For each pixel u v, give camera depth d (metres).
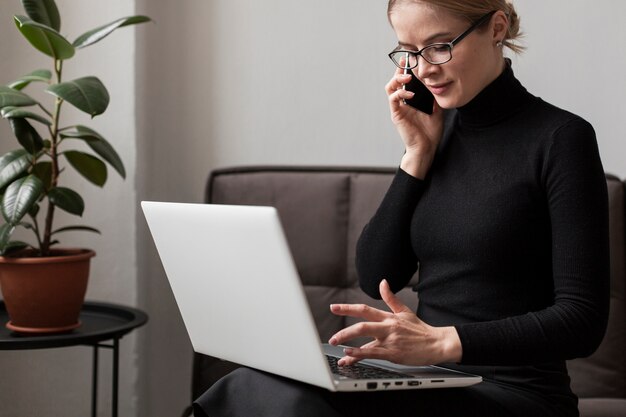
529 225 1.38
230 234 1.21
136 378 2.31
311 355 1.15
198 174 2.40
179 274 1.38
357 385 1.15
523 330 1.26
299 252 2.09
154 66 2.38
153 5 2.36
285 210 2.10
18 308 1.91
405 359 1.23
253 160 2.38
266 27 2.35
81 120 2.26
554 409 1.35
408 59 1.55
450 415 1.24
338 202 2.09
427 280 1.49
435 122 1.56
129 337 2.30
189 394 2.43
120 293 2.28
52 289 1.89
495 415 1.27
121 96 2.25
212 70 2.38
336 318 2.06
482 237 1.39
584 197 1.32
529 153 1.39
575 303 1.28
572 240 1.31
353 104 2.32
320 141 2.35
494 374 1.40
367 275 1.60
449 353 1.24
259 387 1.25
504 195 1.39
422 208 1.52
